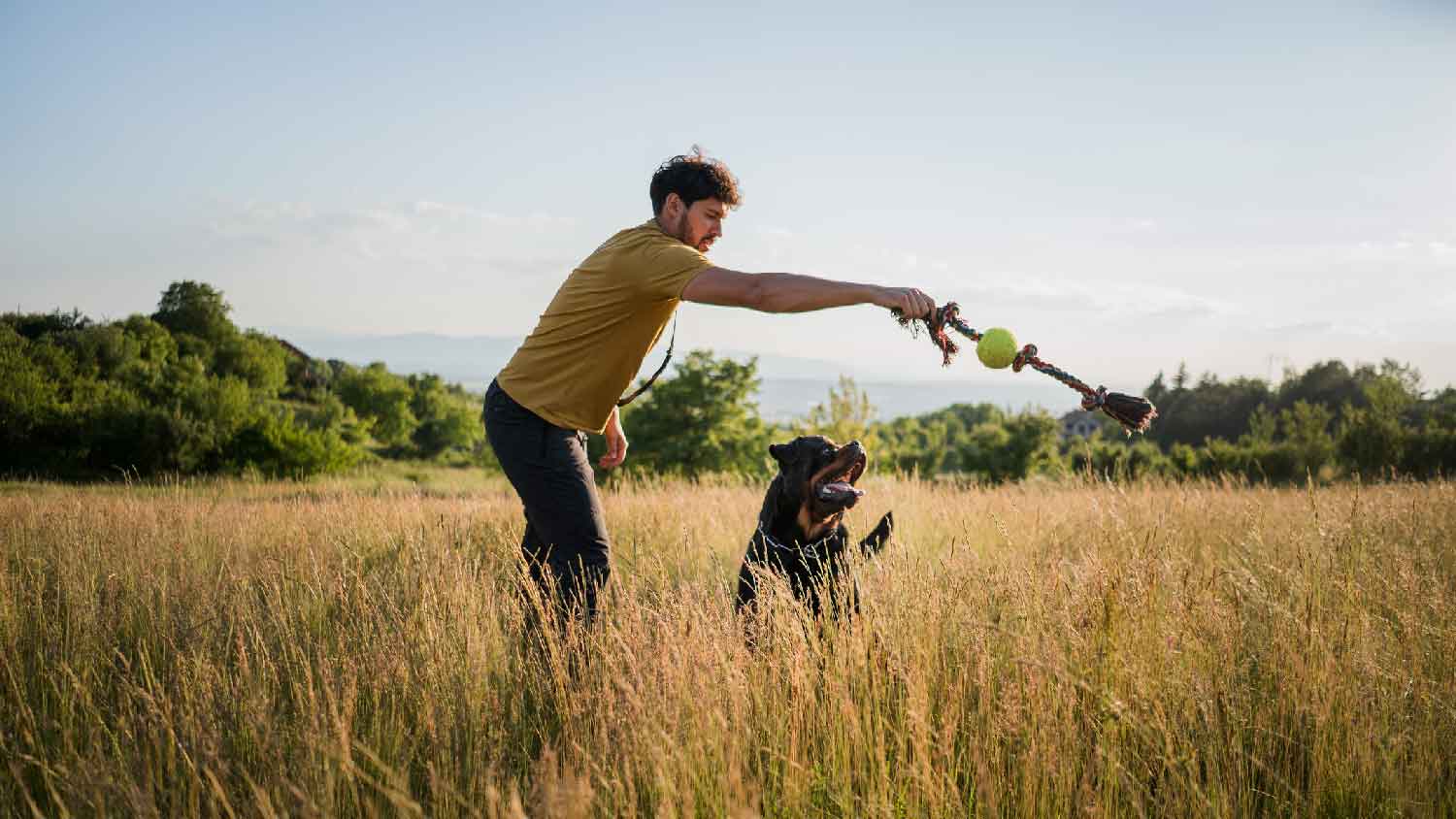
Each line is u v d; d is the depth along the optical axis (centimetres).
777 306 273
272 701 276
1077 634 284
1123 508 537
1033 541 455
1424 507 533
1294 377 5975
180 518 580
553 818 194
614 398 337
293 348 7762
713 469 2314
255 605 374
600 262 317
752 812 190
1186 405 6291
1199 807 230
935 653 293
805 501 388
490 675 313
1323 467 2589
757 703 270
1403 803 220
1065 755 239
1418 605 327
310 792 224
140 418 2700
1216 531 545
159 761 234
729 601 332
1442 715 261
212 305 6981
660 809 213
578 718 266
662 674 260
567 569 335
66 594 388
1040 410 2889
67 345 4428
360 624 355
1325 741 250
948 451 3347
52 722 260
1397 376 4981
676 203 327
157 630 349
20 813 234
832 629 306
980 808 225
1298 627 300
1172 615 302
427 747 255
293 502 718
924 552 481
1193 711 262
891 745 256
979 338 259
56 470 2636
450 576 392
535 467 330
